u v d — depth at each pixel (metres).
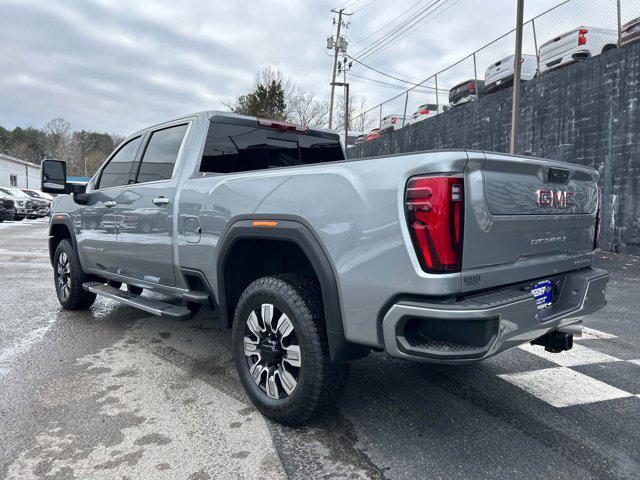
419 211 2.08
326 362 2.49
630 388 3.33
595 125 11.04
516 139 12.09
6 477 2.19
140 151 4.25
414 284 2.09
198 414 2.84
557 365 3.79
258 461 2.34
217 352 3.98
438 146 18.33
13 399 3.02
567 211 2.80
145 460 2.34
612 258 9.93
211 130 3.65
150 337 4.39
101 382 3.32
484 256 2.21
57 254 5.36
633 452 2.48
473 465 2.33
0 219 22.64
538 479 2.23
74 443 2.49
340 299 2.38
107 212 4.38
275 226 2.66
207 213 3.17
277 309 2.69
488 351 2.06
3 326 4.71
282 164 4.16
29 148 103.62
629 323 5.18
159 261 3.71
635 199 10.15
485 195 2.18
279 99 45.72
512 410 2.95
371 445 2.51
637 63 9.96
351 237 2.31
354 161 2.38
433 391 3.23
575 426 2.76
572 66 11.62
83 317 5.09
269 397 2.73
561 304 2.88
